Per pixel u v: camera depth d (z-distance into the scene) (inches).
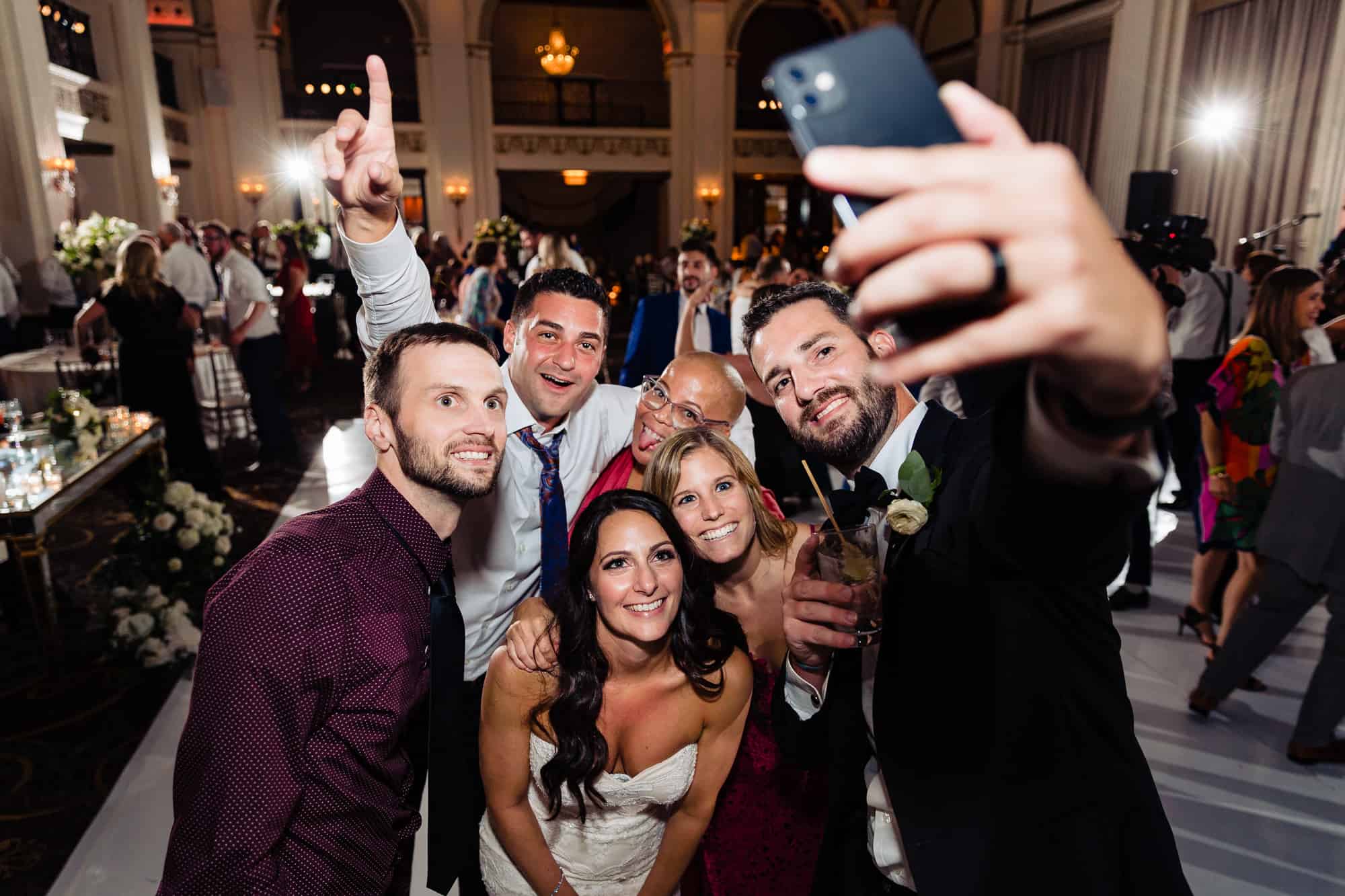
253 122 594.9
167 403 195.0
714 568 64.3
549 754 56.7
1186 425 177.6
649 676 56.9
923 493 40.8
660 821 61.2
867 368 48.5
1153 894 36.9
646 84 829.2
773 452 176.6
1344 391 94.7
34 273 349.1
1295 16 349.4
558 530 76.4
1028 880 37.0
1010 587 37.6
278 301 348.2
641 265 616.7
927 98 13.7
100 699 121.0
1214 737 109.2
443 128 618.5
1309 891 83.8
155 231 482.0
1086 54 490.3
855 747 48.7
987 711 38.0
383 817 49.4
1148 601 148.3
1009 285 11.2
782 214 794.2
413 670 49.4
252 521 197.2
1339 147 333.7
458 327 50.4
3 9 337.4
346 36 737.6
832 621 45.2
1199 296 172.2
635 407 86.0
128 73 468.8
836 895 50.9
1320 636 137.3
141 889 85.2
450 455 47.9
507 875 61.4
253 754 43.2
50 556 176.7
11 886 85.7
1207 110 394.3
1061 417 19.0
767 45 797.2
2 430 152.7
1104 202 435.2
